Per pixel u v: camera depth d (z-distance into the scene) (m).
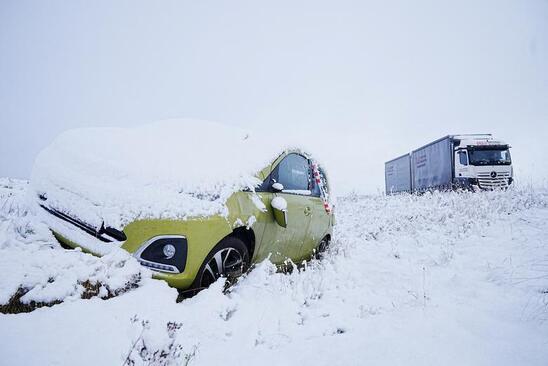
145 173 3.49
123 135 4.44
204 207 3.40
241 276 3.74
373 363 2.53
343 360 2.57
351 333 3.03
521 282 4.43
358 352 2.68
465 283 4.50
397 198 16.66
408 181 28.06
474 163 18.97
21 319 2.13
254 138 4.84
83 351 2.05
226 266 3.62
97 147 3.94
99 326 2.27
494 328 3.13
